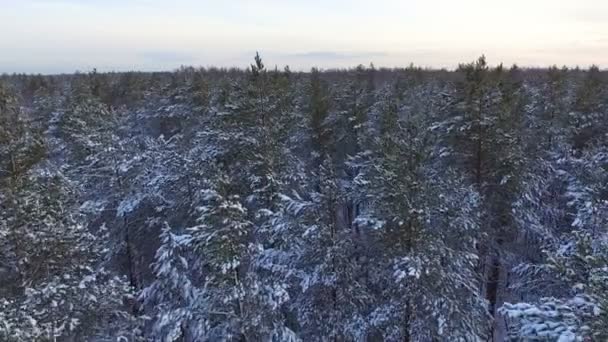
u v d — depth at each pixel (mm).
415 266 13031
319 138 29641
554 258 12617
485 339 15719
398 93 43625
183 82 48312
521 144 20625
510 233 19312
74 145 28016
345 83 52938
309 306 15430
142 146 37312
